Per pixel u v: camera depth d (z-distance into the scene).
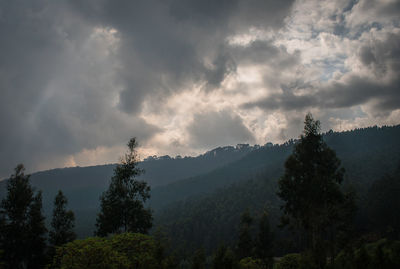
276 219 102.12
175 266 17.84
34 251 30.52
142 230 31.05
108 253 15.51
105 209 30.78
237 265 17.34
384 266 18.06
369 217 81.88
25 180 31.77
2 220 29.34
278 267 27.20
